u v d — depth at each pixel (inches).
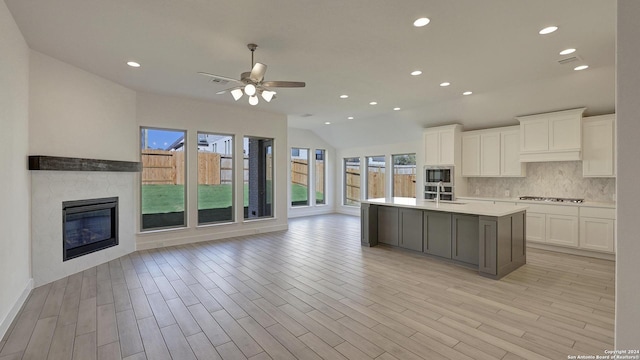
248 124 262.2
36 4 102.6
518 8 103.8
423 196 298.7
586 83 175.5
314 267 171.5
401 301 125.8
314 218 361.7
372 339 97.5
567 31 119.9
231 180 258.1
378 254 199.0
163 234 218.7
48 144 147.3
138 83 188.5
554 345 93.5
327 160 404.8
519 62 152.5
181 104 224.8
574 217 193.8
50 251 147.1
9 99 111.7
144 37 126.7
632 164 44.9
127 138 197.6
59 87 152.3
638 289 44.8
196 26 117.3
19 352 91.0
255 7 103.7
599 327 104.0
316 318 111.5
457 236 174.7
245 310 118.0
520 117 221.3
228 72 169.2
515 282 146.9
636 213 44.7
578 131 193.9
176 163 231.5
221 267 171.5
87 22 114.5
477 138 251.8
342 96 218.5
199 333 101.4
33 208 139.0
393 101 232.8
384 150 350.9
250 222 265.0
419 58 148.3
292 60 151.5
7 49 108.7
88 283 145.9
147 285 143.7
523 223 173.6
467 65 157.1
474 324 106.7
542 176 229.9
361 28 118.6
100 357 88.7
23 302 123.8
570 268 168.1
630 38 45.0
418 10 105.4
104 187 179.6
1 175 104.2
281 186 286.4
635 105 44.6
